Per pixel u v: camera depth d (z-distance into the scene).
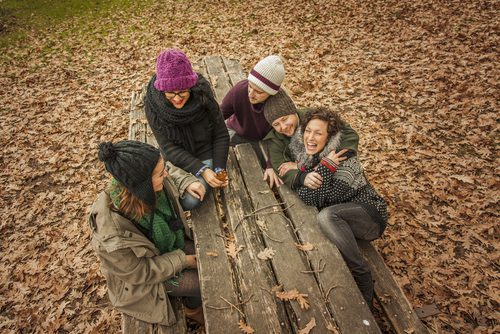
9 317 3.28
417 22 7.19
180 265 2.22
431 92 5.24
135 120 3.84
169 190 2.40
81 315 3.22
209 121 2.79
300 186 2.60
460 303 2.83
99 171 4.82
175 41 8.21
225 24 8.67
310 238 2.34
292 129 2.81
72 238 3.93
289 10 8.76
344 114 5.13
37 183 4.77
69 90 6.75
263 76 2.69
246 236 2.41
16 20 10.22
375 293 2.43
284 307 2.01
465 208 3.56
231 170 2.95
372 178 4.07
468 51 5.97
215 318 1.96
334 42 7.05
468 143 4.31
